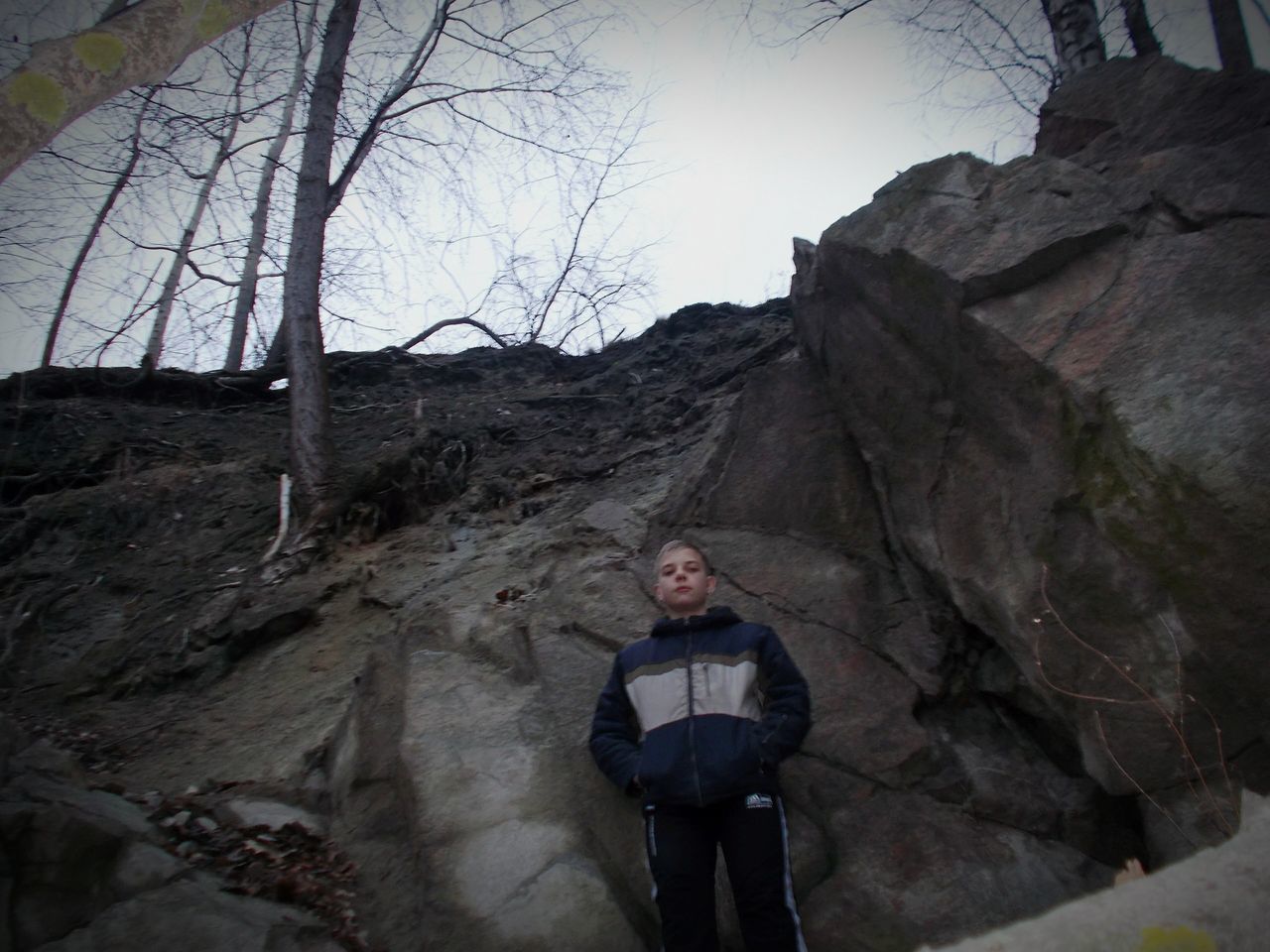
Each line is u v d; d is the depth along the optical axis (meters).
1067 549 2.67
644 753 2.50
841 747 2.87
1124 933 1.25
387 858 2.76
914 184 3.56
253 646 4.46
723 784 2.36
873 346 3.71
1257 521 2.14
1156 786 2.44
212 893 2.37
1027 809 2.69
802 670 3.12
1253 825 1.52
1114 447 2.48
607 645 3.41
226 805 2.98
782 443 4.13
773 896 2.24
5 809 2.35
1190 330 2.51
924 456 3.46
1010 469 3.02
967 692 3.11
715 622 2.76
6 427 7.12
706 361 7.29
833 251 3.78
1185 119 3.40
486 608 3.91
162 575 5.38
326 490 5.53
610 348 8.98
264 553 5.38
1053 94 4.26
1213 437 2.26
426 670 3.45
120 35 1.69
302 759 3.38
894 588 3.42
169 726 3.89
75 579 5.45
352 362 8.72
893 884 2.49
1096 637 2.58
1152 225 2.87
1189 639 2.33
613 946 2.38
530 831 2.69
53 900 2.25
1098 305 2.76
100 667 4.48
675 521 4.15
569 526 4.70
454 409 7.52
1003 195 3.24
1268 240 2.57
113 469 6.77
